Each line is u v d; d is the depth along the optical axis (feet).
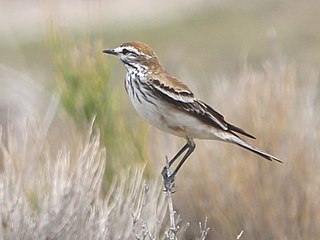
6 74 71.00
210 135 38.52
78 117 49.14
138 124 49.29
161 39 108.58
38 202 40.19
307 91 51.24
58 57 49.88
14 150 43.75
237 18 108.78
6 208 38.29
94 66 49.60
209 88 57.06
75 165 40.78
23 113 62.44
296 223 46.65
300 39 99.25
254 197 47.14
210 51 101.55
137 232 39.04
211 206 47.88
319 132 47.75
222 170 47.98
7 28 113.91
